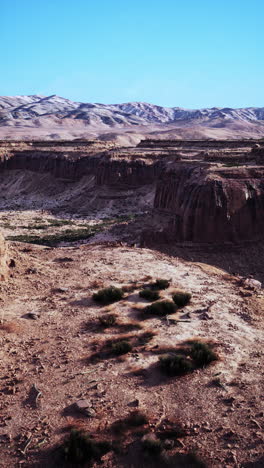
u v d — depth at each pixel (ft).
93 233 258.78
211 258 165.27
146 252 121.80
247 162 250.16
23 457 43.80
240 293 90.33
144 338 68.74
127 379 57.47
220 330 71.92
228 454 44.19
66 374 58.29
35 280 92.73
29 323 72.54
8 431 47.34
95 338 68.23
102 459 43.68
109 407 51.55
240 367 60.70
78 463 42.98
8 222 326.65
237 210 173.88
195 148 476.95
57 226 307.17
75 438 44.78
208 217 170.71
